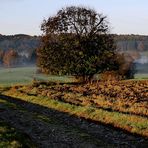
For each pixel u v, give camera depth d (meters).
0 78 135.12
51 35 82.00
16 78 132.62
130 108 39.38
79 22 80.88
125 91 58.12
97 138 29.75
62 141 26.86
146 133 30.20
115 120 34.47
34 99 52.38
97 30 81.88
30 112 38.72
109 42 82.75
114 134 31.14
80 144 26.66
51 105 46.41
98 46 81.56
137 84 71.56
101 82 78.31
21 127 30.00
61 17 81.56
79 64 80.75
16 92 62.03
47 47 81.50
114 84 72.12
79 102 46.56
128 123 32.91
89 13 81.81
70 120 37.25
